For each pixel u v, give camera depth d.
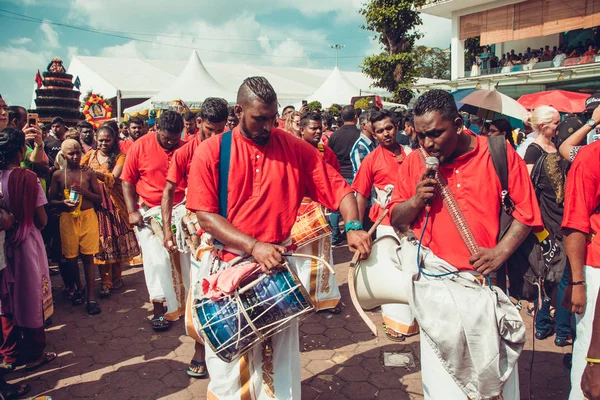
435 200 2.51
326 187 2.76
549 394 3.53
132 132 7.27
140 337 4.70
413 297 2.41
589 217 2.75
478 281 2.44
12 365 4.03
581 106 10.22
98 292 6.00
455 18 21.83
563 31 18.42
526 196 2.39
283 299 2.41
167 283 4.59
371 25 24.56
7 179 3.71
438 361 2.46
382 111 4.48
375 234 4.58
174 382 3.85
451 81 21.22
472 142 2.46
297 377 2.83
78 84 17.72
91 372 4.03
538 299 2.52
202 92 16.59
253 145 2.58
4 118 3.96
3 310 3.79
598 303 1.92
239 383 2.71
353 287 2.68
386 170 4.44
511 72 19.09
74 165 5.36
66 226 5.21
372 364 4.04
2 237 3.57
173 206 4.42
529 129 7.65
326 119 9.67
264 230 2.62
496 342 2.25
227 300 2.46
